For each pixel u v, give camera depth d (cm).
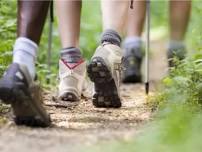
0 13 909
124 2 662
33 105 514
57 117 614
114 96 677
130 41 1192
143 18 1182
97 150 427
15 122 530
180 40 997
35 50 518
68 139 470
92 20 1844
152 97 764
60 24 695
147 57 856
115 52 652
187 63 735
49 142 459
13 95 498
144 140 443
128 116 633
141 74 1201
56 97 728
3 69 716
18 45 514
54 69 1106
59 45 1197
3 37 880
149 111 674
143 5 1172
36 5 511
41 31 521
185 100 644
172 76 741
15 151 430
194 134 453
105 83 664
